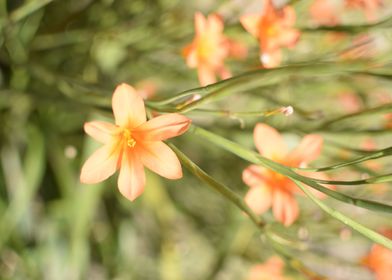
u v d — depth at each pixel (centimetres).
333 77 46
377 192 47
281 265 49
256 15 37
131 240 57
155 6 48
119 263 55
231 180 53
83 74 50
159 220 57
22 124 50
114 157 31
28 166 47
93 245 55
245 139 44
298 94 48
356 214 48
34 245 52
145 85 50
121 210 57
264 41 37
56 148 50
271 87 43
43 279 51
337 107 49
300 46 45
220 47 40
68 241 53
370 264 41
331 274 52
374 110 35
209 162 55
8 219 47
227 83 31
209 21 39
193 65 39
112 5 48
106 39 48
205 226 60
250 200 35
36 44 48
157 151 30
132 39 47
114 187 55
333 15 45
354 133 37
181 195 59
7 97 48
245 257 55
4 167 50
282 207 35
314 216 46
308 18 45
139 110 30
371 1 41
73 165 52
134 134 31
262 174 35
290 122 42
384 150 30
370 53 41
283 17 38
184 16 49
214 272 53
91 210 49
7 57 48
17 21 42
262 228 33
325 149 43
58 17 49
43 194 53
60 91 44
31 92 47
